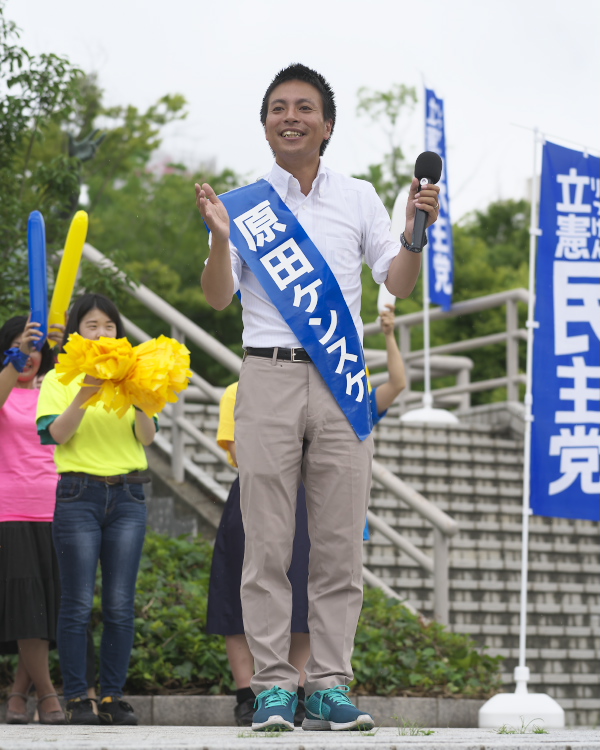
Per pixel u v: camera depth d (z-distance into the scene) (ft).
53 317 19.30
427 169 12.48
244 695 18.10
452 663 23.29
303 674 17.71
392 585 29.53
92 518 17.46
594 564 33.35
